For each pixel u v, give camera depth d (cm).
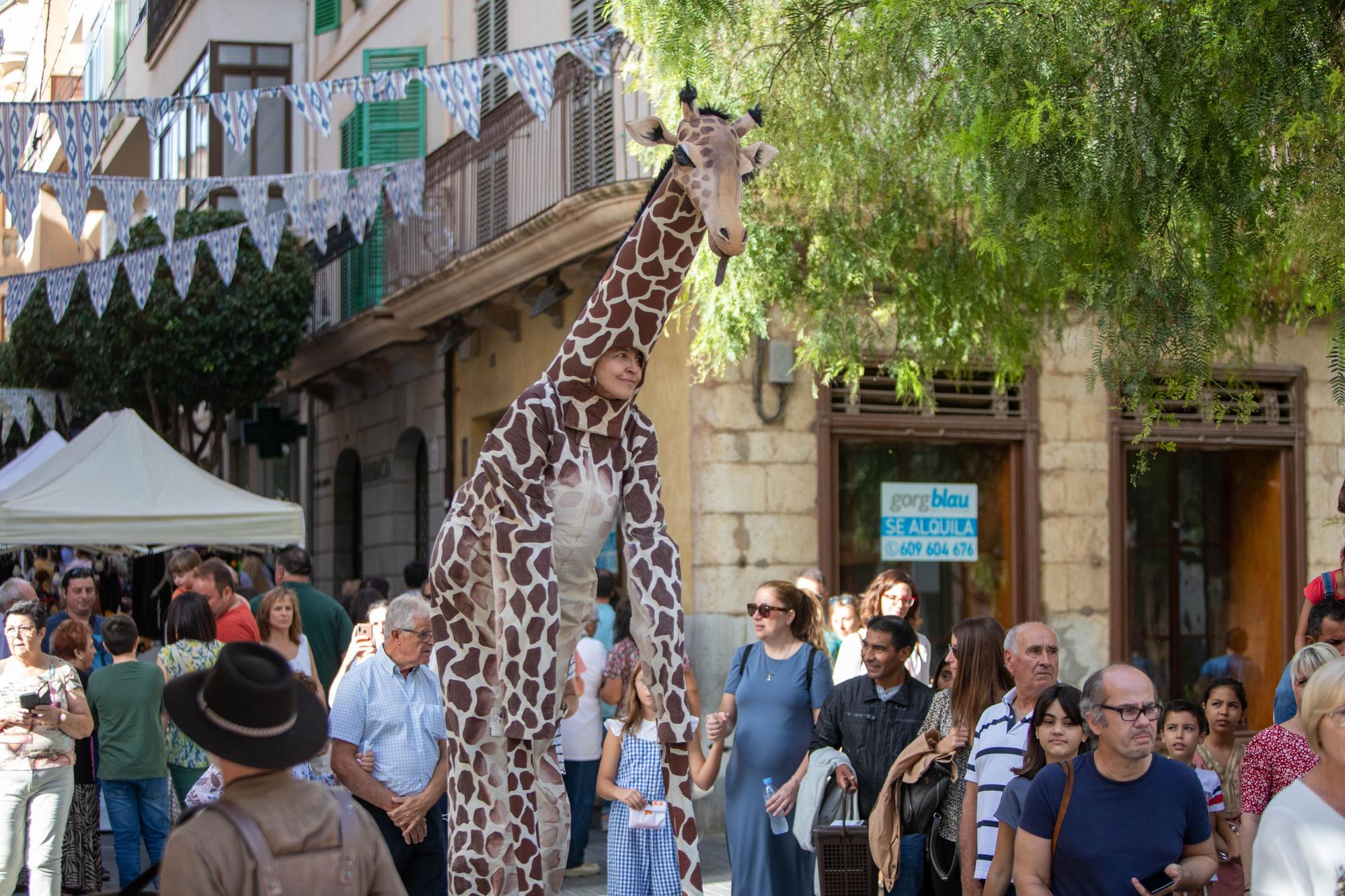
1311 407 1245
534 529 464
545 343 1336
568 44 882
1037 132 627
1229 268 666
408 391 1692
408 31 1703
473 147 1456
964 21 693
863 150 852
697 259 867
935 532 1167
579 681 926
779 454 1106
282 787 328
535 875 462
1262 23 624
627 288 481
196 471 1223
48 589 1504
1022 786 488
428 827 638
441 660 503
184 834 312
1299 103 618
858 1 830
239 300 1706
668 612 475
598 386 486
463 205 1484
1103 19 677
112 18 2589
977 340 924
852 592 1140
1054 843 437
